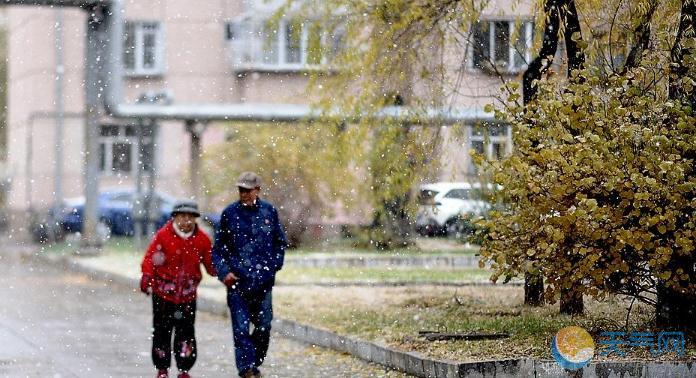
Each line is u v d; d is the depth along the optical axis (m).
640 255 30.50
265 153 81.62
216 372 32.59
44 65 111.19
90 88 78.94
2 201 124.44
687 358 28.59
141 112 81.38
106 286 62.16
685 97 31.20
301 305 45.88
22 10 114.44
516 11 37.94
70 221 103.44
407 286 52.66
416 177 42.38
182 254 30.56
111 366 33.50
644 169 29.33
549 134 29.88
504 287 49.69
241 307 31.00
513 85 31.97
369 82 42.22
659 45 31.89
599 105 30.39
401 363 31.27
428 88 41.31
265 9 106.44
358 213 79.94
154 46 111.25
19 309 49.88
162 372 30.88
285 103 88.50
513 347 31.08
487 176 41.22
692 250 29.48
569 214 29.03
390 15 41.03
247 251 31.05
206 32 110.62
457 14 39.88
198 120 83.31
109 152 113.06
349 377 30.92
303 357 35.09
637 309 36.16
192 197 86.38
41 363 33.97
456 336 33.44
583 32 36.19
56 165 98.38
